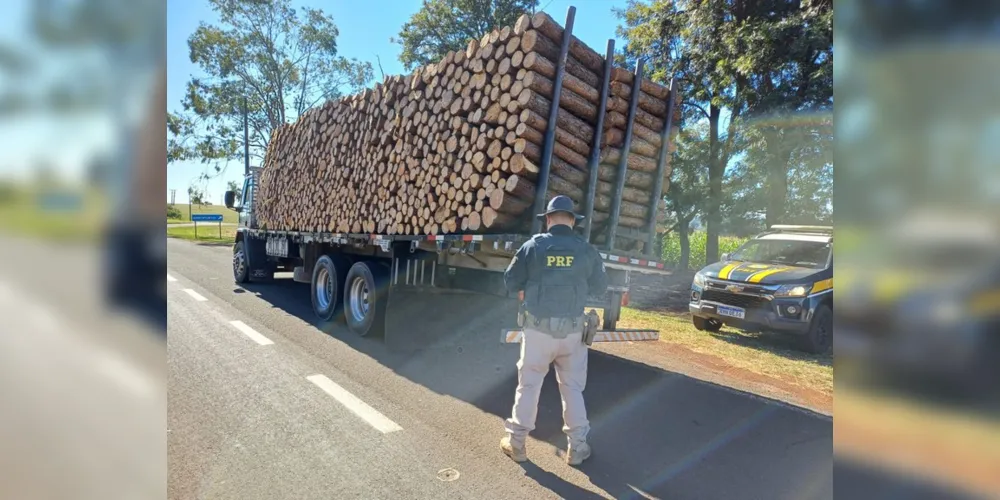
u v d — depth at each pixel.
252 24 29.25
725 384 5.60
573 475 3.47
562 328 3.54
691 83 13.88
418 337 6.35
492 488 3.25
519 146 4.76
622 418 4.55
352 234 7.35
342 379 5.13
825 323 7.39
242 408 4.34
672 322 9.29
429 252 6.44
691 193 14.74
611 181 5.45
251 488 3.14
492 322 6.69
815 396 5.34
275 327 7.27
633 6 15.20
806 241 8.46
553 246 3.68
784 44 10.29
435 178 5.80
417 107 6.19
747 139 12.78
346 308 7.13
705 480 3.47
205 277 12.26
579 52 5.05
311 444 3.74
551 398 4.97
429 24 23.09
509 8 21.84
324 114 8.48
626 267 5.46
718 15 11.82
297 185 9.38
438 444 3.82
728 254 9.30
